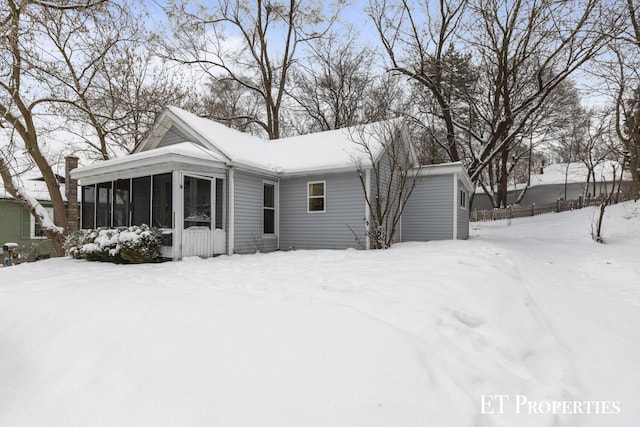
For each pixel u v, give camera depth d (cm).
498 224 2134
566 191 2911
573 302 452
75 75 1174
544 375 256
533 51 1512
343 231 1073
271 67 2194
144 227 842
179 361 244
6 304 418
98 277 580
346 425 178
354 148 1123
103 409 210
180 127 1103
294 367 225
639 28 1034
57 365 271
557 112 2003
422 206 1258
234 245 973
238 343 259
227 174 970
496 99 1734
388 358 230
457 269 499
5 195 1450
